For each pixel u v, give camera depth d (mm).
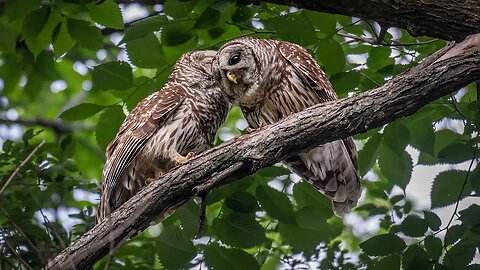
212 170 9000
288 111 10938
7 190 11000
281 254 12797
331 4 9578
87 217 12273
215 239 10977
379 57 11641
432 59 8703
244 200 11102
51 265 8812
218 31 11531
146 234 14148
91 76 11766
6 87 17328
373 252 10312
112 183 10977
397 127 11523
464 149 10844
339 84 11289
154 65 11617
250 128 11562
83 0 10781
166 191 9055
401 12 9344
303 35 11023
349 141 10805
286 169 11594
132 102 11797
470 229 10297
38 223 11102
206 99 11727
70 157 12547
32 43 11953
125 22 12500
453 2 9172
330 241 12281
